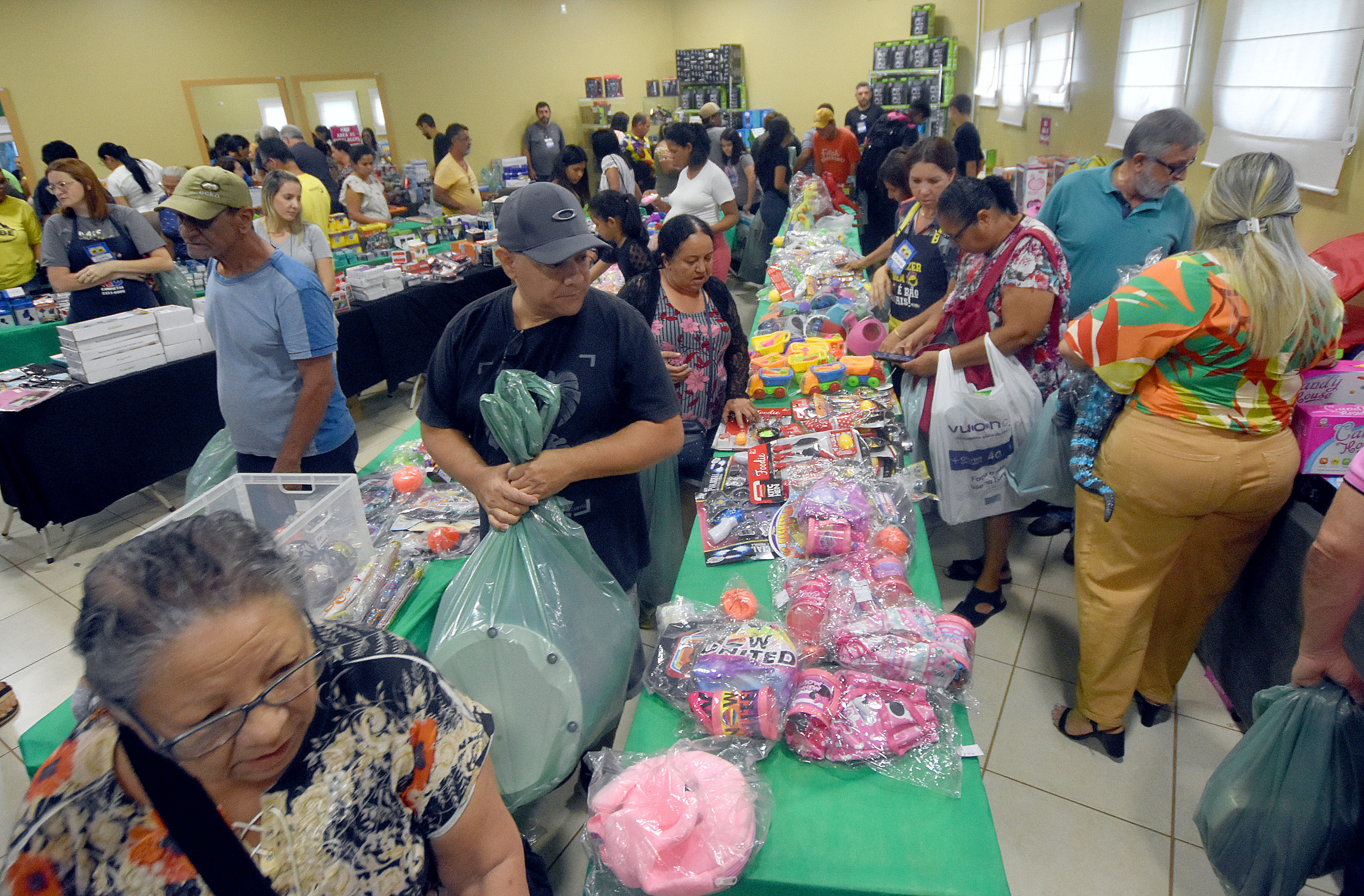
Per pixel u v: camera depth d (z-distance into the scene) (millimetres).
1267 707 1393
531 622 1290
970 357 2182
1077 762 1999
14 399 2977
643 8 11438
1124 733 1981
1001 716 2162
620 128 8266
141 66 7512
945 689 1247
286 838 710
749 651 1262
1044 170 5066
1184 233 2623
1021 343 2156
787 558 1629
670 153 4398
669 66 12047
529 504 1332
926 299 2842
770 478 1924
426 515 1998
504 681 1265
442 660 1279
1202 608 1867
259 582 641
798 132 11391
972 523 3104
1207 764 1965
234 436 2150
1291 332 1398
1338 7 2301
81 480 3184
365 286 4316
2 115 6840
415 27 9320
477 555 1375
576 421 1449
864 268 4148
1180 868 1722
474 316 1461
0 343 3773
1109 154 4605
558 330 1427
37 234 4129
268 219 3750
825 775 1141
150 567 608
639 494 1659
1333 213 2361
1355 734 1289
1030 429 2162
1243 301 1413
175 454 3500
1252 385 1493
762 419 2355
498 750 1269
